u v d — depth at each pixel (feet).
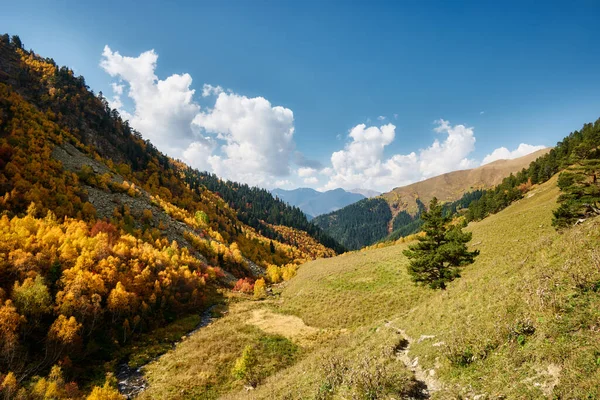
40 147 320.50
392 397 38.63
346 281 196.34
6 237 157.17
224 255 332.60
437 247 94.99
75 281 147.13
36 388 93.61
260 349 120.88
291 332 140.05
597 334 30.40
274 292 259.60
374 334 82.99
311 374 63.46
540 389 28.91
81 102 508.12
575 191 120.98
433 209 97.86
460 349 43.37
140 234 270.26
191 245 322.14
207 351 124.98
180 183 589.32
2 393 89.20
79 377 113.19
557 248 57.93
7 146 277.23
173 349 139.74
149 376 112.68
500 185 476.13
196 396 93.81
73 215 246.68
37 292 128.16
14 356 107.96
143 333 159.84
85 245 182.70
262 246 502.79
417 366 49.16
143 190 406.82
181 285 219.61
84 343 134.41
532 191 361.10
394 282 168.86
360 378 44.04
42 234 177.06
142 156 548.31
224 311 200.95
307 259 554.05
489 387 33.68
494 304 51.34
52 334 119.44
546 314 37.81
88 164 363.35
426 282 100.32
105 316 158.10
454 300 69.67
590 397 24.63
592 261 42.24
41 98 447.83
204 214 437.17
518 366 34.14
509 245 135.74
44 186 262.26
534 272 52.03
